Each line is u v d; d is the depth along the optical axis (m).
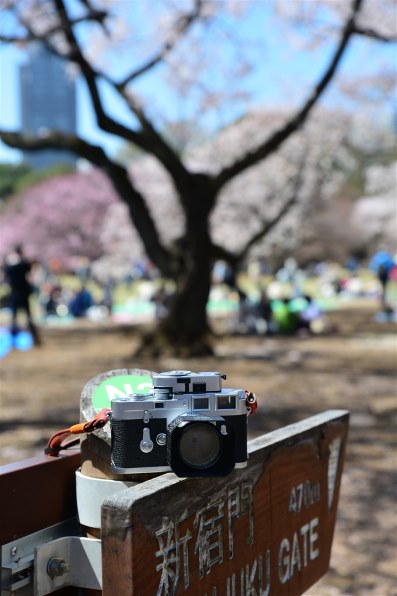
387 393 10.81
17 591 1.88
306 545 2.49
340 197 57.56
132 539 1.62
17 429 8.05
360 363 14.55
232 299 33.22
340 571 4.59
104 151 13.99
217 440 1.74
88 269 46.50
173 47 14.38
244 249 18.53
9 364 14.41
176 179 13.92
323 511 2.63
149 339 14.59
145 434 1.78
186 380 1.84
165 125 22.22
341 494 6.07
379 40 13.59
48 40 13.41
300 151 28.98
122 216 48.59
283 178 35.91
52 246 54.66
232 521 2.03
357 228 58.56
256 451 2.14
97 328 23.88
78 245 54.44
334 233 55.22
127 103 13.70
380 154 32.19
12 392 10.84
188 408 1.80
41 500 2.02
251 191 38.50
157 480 1.78
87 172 56.84
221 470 1.74
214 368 13.30
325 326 21.95
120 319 28.61
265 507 2.20
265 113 27.12
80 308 30.83
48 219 54.59
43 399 10.22
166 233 40.56
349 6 14.64
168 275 14.48
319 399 10.20
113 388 2.18
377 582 4.42
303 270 64.94
